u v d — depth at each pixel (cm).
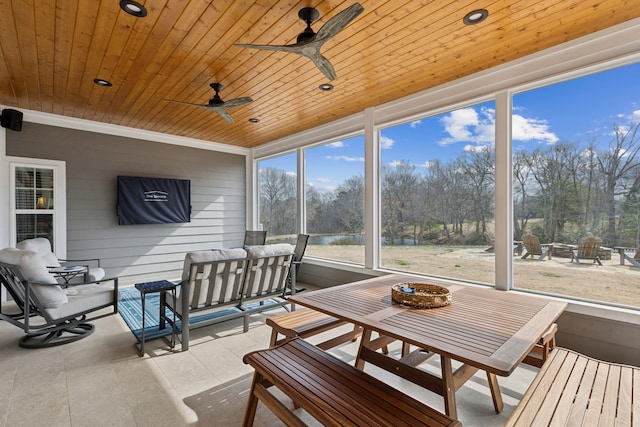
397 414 134
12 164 454
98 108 455
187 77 351
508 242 329
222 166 681
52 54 299
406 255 431
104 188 537
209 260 300
